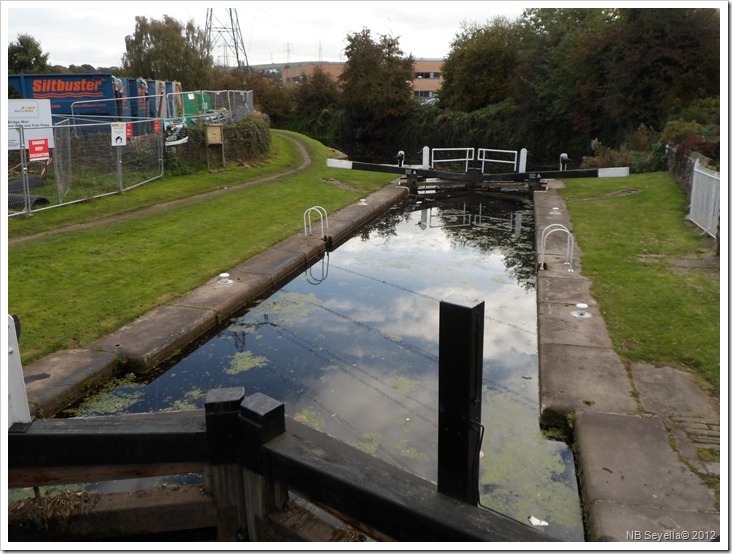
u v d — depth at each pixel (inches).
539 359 211.3
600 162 798.5
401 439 177.8
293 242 400.2
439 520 97.6
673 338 222.4
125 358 217.9
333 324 275.0
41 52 1095.0
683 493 133.9
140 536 129.6
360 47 1820.9
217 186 590.9
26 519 130.0
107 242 364.5
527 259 399.2
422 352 243.3
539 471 159.3
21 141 407.8
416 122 1784.0
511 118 1405.0
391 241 458.3
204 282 305.3
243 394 123.0
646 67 928.3
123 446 122.0
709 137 643.5
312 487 112.3
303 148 1026.1
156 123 607.8
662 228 414.0
